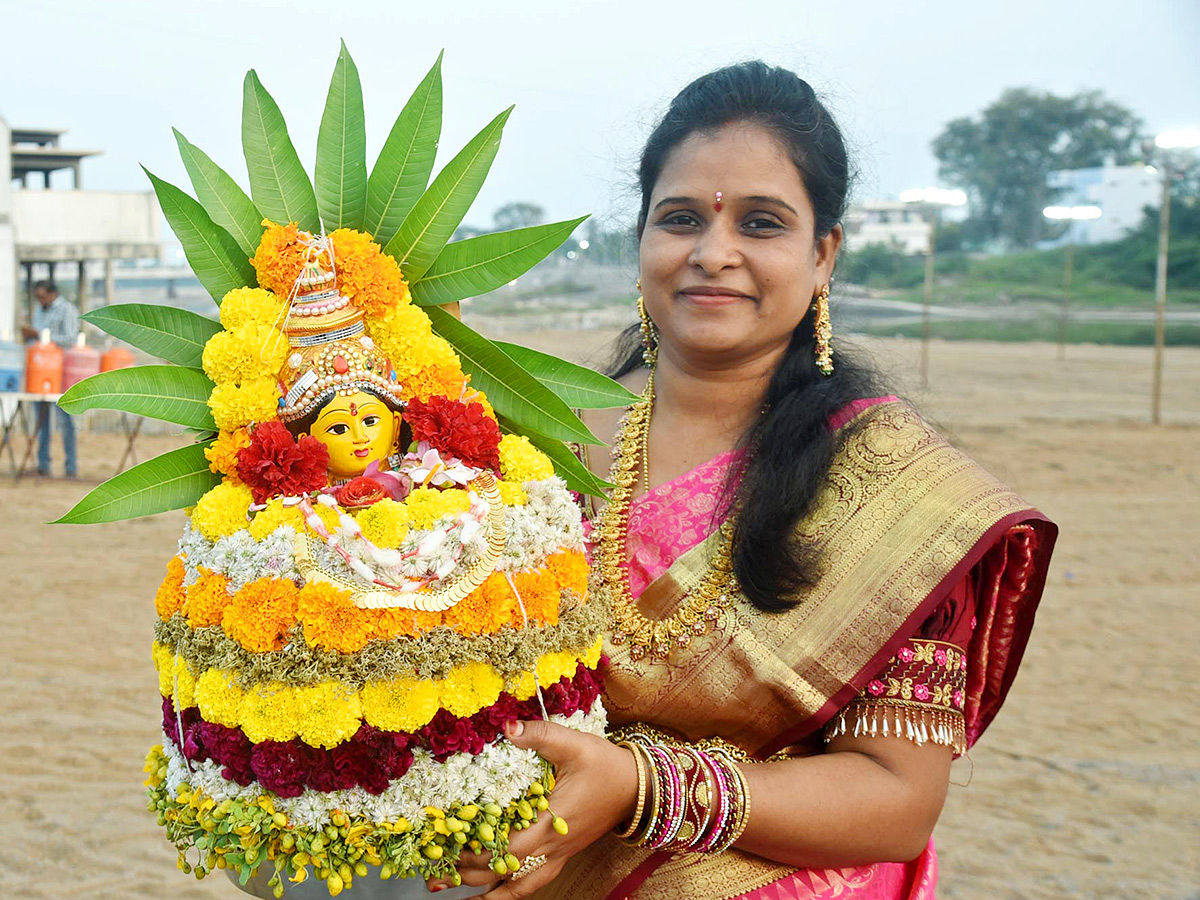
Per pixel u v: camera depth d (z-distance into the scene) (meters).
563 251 47.34
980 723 2.20
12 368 13.62
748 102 2.10
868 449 2.06
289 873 1.79
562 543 1.95
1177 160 65.88
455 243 2.01
